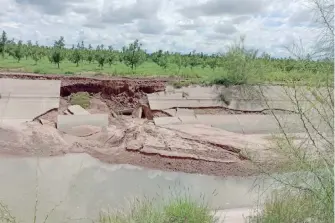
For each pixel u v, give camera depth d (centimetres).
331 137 506
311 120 524
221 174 1387
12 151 1459
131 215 744
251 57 2306
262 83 1272
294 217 599
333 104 500
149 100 2162
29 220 870
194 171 1411
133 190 1188
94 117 1828
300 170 533
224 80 2317
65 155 1491
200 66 3566
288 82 559
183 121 1980
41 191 1113
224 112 2134
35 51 3628
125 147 1603
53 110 1906
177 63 3531
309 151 530
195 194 1178
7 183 1166
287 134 569
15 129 1625
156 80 2347
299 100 537
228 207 1049
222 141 1675
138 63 3089
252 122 2000
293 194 607
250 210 884
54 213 938
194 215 713
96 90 2203
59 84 2125
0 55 3622
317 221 525
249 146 1554
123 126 1870
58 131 1695
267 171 632
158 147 1591
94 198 1084
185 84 2323
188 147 1609
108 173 1349
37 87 2064
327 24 503
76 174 1313
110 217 796
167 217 703
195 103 2173
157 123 1939
